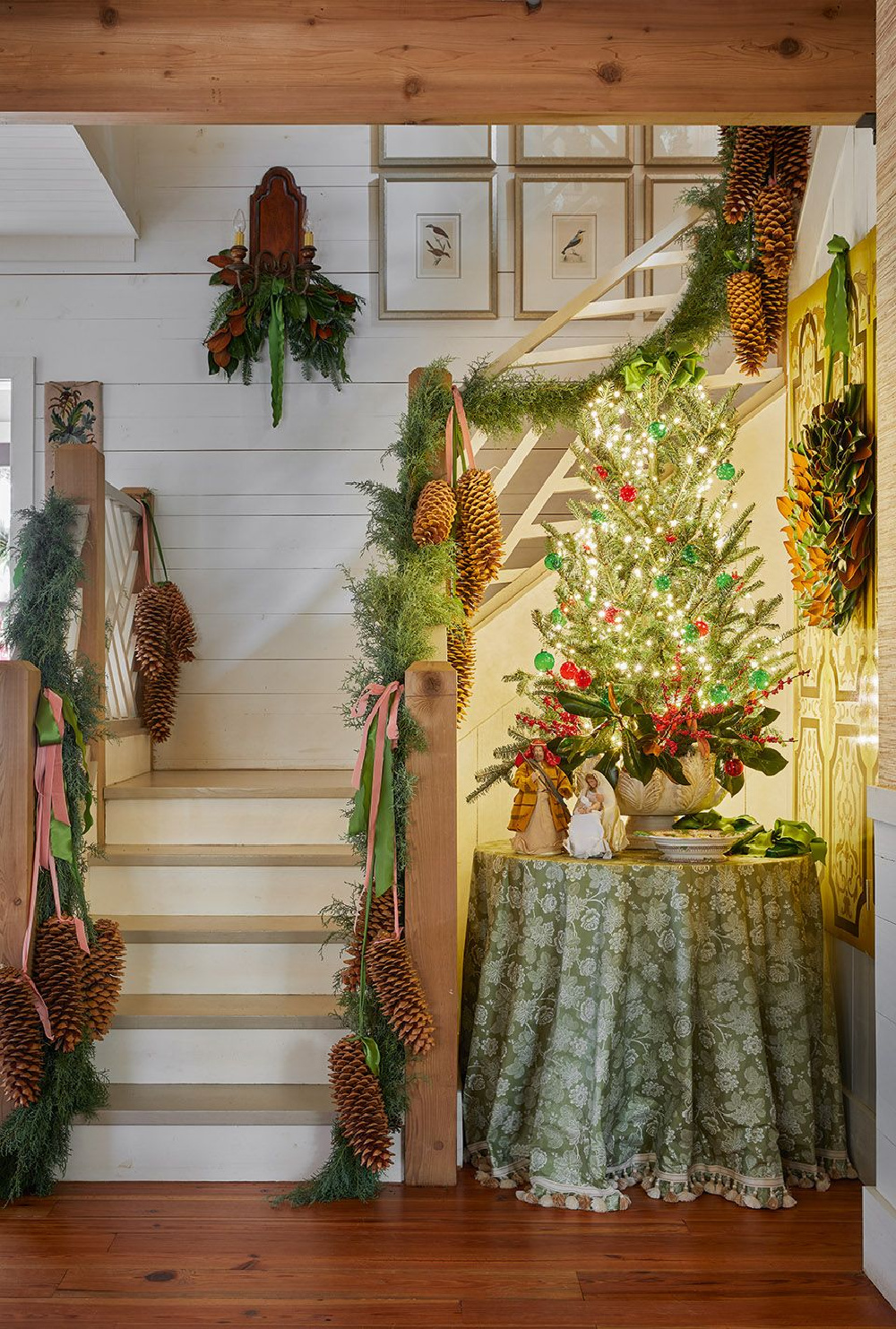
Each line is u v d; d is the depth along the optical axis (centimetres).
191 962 342
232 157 482
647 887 303
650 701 336
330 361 472
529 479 480
